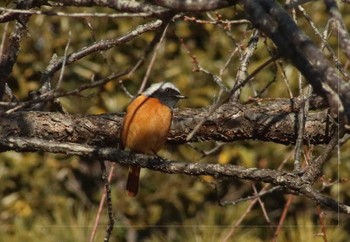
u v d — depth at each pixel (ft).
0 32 46.55
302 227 40.52
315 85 17.90
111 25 52.80
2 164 54.34
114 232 52.24
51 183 54.54
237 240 42.04
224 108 27.89
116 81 52.11
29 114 27.78
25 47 52.47
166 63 53.01
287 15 18.34
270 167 51.78
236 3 18.84
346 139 24.98
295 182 22.17
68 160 54.85
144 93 29.96
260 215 49.80
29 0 24.81
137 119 28.50
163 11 19.01
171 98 30.42
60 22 52.42
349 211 21.35
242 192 51.06
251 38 28.96
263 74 48.70
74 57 27.91
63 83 53.62
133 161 23.89
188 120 28.40
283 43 18.19
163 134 28.68
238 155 51.80
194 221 49.08
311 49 17.89
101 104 53.01
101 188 55.77
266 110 27.66
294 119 27.27
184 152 52.70
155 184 54.54
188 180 54.49
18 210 52.95
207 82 52.60
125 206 54.49
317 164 22.40
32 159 54.49
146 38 53.78
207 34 53.47
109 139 28.50
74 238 42.52
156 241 50.70
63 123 27.86
